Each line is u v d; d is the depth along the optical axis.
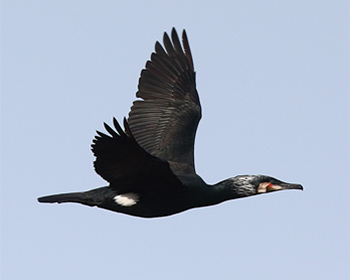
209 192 15.55
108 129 13.06
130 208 15.04
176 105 17.52
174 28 17.81
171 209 15.28
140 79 17.52
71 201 15.13
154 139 17.05
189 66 17.86
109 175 14.10
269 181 15.79
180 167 16.14
